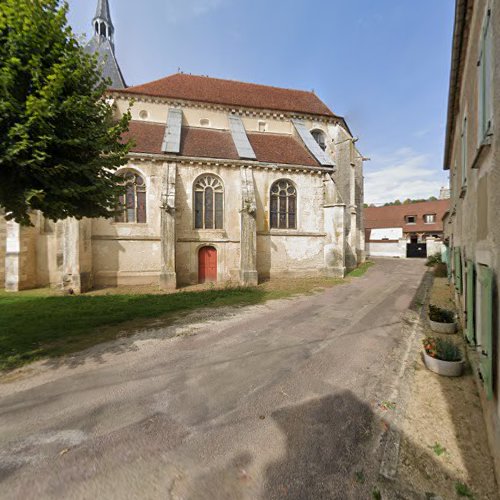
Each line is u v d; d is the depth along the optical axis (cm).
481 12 474
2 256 1603
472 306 504
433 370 520
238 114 2125
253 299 1169
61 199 579
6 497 266
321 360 579
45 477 289
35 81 502
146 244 1518
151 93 1925
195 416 394
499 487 269
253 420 385
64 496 268
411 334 732
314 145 1975
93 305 1055
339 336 721
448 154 1487
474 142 551
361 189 2673
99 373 523
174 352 621
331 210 1766
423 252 3509
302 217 1769
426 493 274
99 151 628
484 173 429
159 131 1781
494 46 351
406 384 479
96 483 283
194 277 1571
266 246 1697
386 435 354
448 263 1536
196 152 1619
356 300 1142
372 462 311
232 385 481
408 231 3775
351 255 2227
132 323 834
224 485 281
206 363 567
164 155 1511
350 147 2259
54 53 534
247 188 1584
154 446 335
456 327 734
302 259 1762
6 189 514
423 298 1163
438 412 401
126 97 1889
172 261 1431
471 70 590
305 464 308
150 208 1521
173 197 1455
